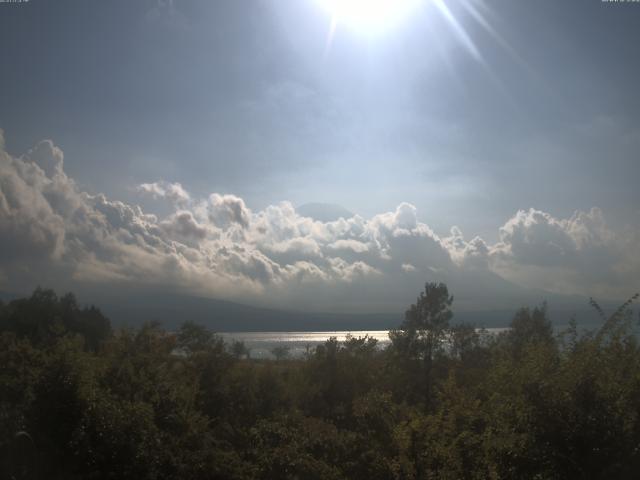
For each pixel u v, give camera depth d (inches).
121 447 696.4
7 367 961.5
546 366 460.8
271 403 1272.1
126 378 887.7
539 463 426.9
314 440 703.1
